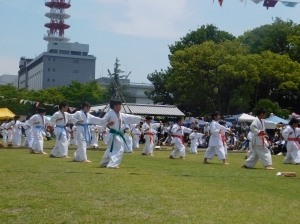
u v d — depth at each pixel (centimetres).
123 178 982
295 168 1549
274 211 683
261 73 4281
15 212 626
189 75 4441
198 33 5419
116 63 6456
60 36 11731
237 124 3544
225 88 4594
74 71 11019
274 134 3077
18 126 2808
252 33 5053
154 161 1591
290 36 4756
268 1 1230
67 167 1199
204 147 3297
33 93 6116
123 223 579
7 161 1354
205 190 854
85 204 684
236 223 596
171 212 646
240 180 1041
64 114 1638
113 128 1250
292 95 4944
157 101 5822
